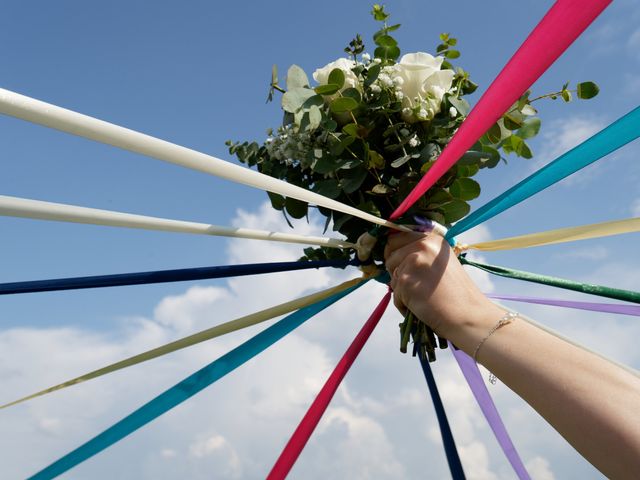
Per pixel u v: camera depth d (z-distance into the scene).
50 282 1.30
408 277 1.21
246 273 1.51
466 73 1.75
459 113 1.67
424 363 1.92
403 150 1.60
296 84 1.63
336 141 1.58
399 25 1.70
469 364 2.01
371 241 1.56
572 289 1.72
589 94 1.66
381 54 1.71
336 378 1.60
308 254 1.77
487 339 1.04
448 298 1.14
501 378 1.00
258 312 1.56
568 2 0.79
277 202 1.73
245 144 1.83
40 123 0.79
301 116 1.57
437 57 1.67
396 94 1.62
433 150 1.58
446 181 1.60
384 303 1.70
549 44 0.86
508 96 0.98
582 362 0.92
